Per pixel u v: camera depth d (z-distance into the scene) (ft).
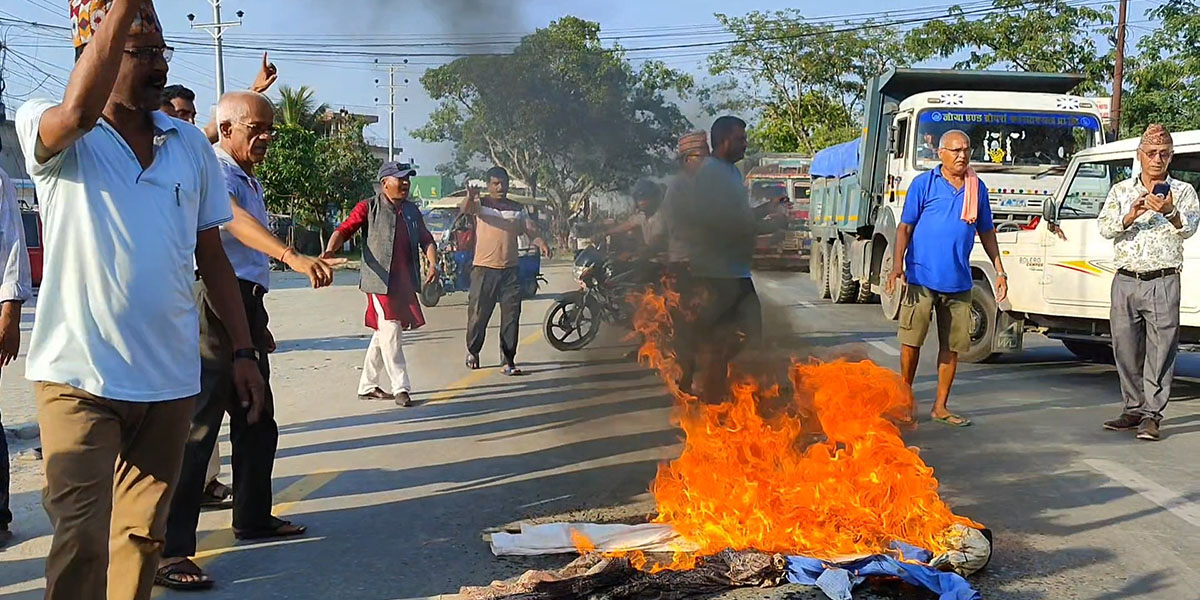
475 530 15.87
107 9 9.64
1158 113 65.87
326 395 28.04
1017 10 89.04
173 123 10.25
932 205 23.32
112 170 9.50
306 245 122.93
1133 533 15.69
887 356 35.06
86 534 9.55
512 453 21.01
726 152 21.26
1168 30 63.21
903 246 23.71
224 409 13.76
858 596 12.72
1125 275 22.81
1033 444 21.76
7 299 15.35
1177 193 22.34
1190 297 26.76
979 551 13.73
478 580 13.69
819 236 62.69
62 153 9.29
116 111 9.64
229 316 11.25
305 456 20.90
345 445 21.88
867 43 108.27
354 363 34.27
